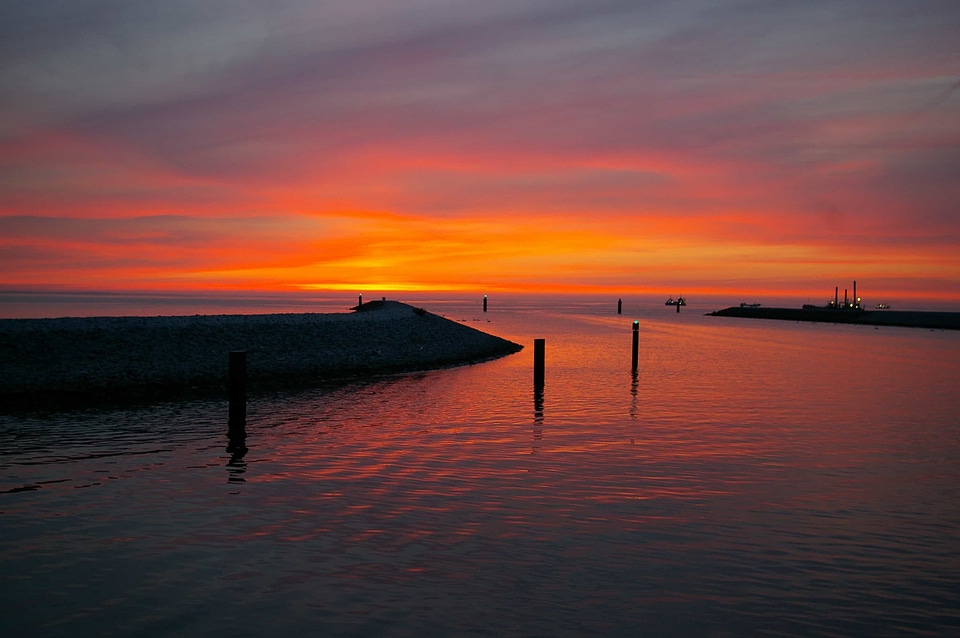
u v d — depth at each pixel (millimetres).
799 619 8789
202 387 28047
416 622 8508
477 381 32656
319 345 39375
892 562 10594
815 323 115562
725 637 8312
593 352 51312
